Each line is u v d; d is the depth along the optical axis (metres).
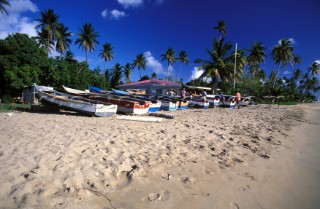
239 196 3.10
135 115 10.59
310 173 4.21
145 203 2.66
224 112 14.52
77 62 37.53
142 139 5.34
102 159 3.75
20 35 17.84
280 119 11.81
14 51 16.86
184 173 3.65
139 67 53.62
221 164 4.22
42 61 18.64
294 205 2.99
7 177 2.77
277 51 38.72
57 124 6.85
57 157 3.60
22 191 2.51
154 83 27.67
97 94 13.06
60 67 22.11
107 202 2.58
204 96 18.53
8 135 4.98
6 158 3.42
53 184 2.75
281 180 3.77
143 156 4.15
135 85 28.83
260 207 2.87
